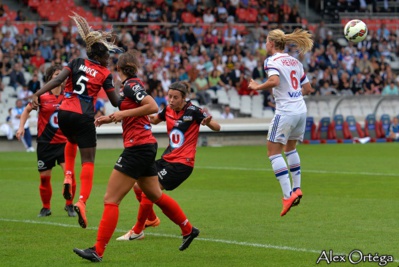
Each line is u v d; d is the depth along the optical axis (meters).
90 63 25.53
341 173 47.31
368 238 24.61
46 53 79.38
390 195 36.16
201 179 44.38
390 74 93.75
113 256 22.12
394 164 53.75
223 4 96.94
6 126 69.12
